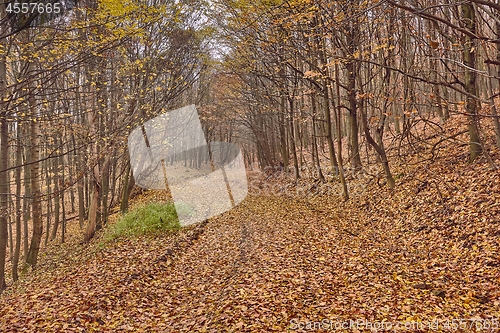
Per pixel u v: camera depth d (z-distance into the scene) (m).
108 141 9.95
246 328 5.09
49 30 6.72
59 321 5.86
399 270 6.78
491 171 9.09
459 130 13.81
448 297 5.46
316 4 8.87
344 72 14.84
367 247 8.55
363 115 11.70
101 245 11.21
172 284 7.33
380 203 11.95
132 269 8.07
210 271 7.47
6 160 8.44
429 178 11.06
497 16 6.02
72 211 24.75
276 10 11.17
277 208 13.05
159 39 14.00
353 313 5.29
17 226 12.00
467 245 7.13
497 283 5.56
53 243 16.59
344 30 9.43
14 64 9.48
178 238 9.42
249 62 15.97
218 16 15.02
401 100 8.60
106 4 5.88
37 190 10.88
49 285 8.22
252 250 7.92
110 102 10.91
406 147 15.10
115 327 5.68
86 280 7.92
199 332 5.17
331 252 8.33
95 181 13.80
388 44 10.38
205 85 20.36
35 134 10.02
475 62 9.02
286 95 16.56
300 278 6.75
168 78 14.98
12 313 6.51
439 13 8.35
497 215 7.38
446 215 8.63
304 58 11.71
